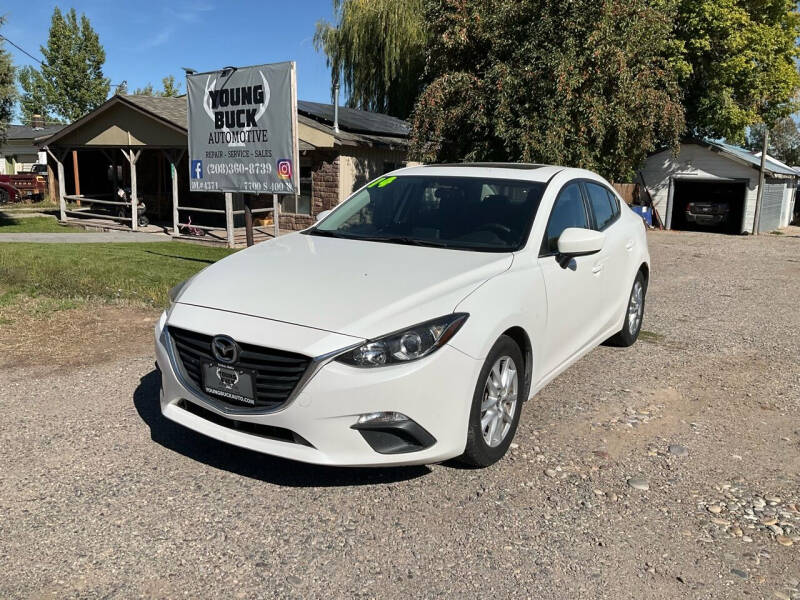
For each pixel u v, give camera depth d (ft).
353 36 82.58
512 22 46.26
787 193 99.60
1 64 55.11
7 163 127.13
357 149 60.23
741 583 8.95
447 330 10.47
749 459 12.75
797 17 84.07
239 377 10.43
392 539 9.75
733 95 85.56
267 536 9.75
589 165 46.14
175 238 52.65
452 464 12.16
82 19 134.31
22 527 9.82
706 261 47.57
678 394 16.31
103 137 58.90
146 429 13.29
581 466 12.24
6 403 14.55
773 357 19.94
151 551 9.32
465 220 14.25
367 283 11.35
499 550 9.55
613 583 8.88
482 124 47.91
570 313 14.52
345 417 9.90
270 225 62.85
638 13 46.11
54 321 21.61
